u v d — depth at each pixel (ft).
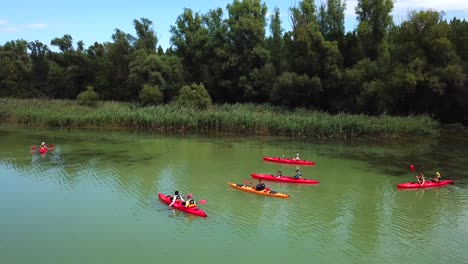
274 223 82.48
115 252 68.90
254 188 102.47
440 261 67.62
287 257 68.13
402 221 84.94
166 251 69.46
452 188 109.70
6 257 66.95
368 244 73.67
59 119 214.69
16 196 96.58
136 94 292.40
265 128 200.95
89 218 83.35
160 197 94.84
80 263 65.21
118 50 297.74
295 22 256.11
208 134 200.54
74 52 319.27
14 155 141.49
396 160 142.82
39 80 342.03
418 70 197.16
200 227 79.87
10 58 370.12
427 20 203.51
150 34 310.24
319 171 126.00
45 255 67.72
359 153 155.33
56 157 138.92
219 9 296.71
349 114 212.64
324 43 225.97
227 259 67.05
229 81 271.90
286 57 254.47
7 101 265.95
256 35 263.08
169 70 270.05
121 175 115.75
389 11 226.17
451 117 225.35
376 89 206.18
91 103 251.80
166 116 210.79
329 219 85.25
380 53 229.86
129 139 180.96
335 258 68.08
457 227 82.28
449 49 201.05
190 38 289.12
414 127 189.98
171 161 135.23
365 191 105.50
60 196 96.84
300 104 242.37
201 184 108.68
